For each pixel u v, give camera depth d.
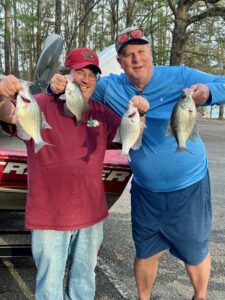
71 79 1.32
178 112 1.33
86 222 1.43
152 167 1.59
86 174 1.41
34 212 1.40
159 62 10.97
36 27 11.93
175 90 1.56
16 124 1.31
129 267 2.20
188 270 1.71
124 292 1.93
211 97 1.43
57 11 9.83
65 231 1.41
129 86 1.59
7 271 2.11
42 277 1.43
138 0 9.88
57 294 1.44
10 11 11.97
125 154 1.32
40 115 1.25
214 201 3.40
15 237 1.89
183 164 1.58
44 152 1.38
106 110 1.49
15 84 1.22
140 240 1.69
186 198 1.61
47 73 2.14
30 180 1.41
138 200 1.67
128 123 1.31
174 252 1.71
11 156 1.80
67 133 1.40
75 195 1.40
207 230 1.67
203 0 8.48
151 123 1.57
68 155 1.39
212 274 2.13
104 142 1.47
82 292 1.50
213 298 1.90
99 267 2.17
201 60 12.34
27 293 1.89
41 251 1.41
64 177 1.39
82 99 1.32
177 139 1.35
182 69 1.58
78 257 1.48
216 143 7.36
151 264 1.73
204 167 1.65
